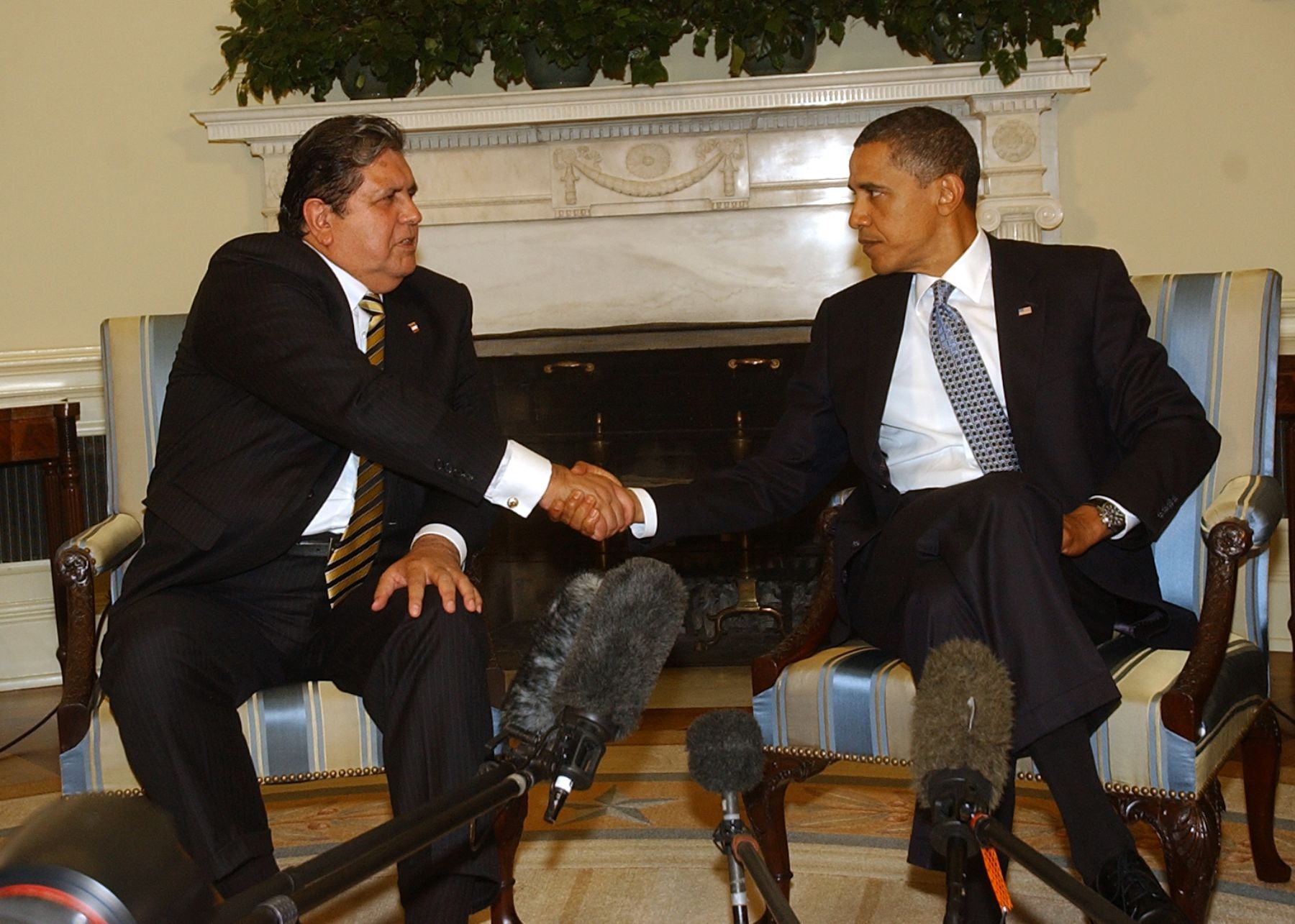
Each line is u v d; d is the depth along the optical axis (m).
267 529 2.07
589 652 0.97
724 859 2.58
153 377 2.57
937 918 2.26
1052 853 2.58
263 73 4.05
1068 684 1.73
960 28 3.93
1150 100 4.17
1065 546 1.98
